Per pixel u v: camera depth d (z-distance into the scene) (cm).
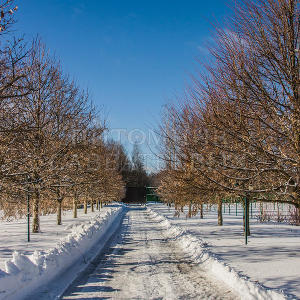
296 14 843
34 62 1585
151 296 694
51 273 823
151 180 6812
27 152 1197
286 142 836
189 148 952
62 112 1658
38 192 1334
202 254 1073
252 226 1927
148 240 1596
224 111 883
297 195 859
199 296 691
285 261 928
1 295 593
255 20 891
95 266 1005
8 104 1015
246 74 845
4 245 1221
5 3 681
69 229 1756
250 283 687
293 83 816
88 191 2717
